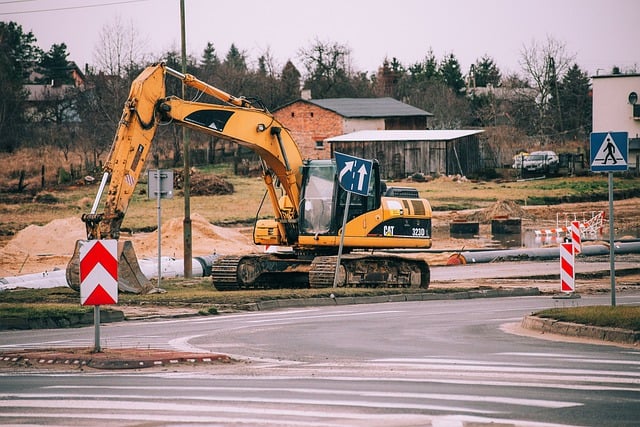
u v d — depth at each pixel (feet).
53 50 626.64
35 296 121.70
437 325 94.94
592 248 200.03
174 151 373.40
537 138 477.77
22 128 395.14
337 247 140.26
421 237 142.00
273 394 54.60
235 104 134.51
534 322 89.40
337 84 514.27
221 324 97.71
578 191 327.67
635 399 52.11
